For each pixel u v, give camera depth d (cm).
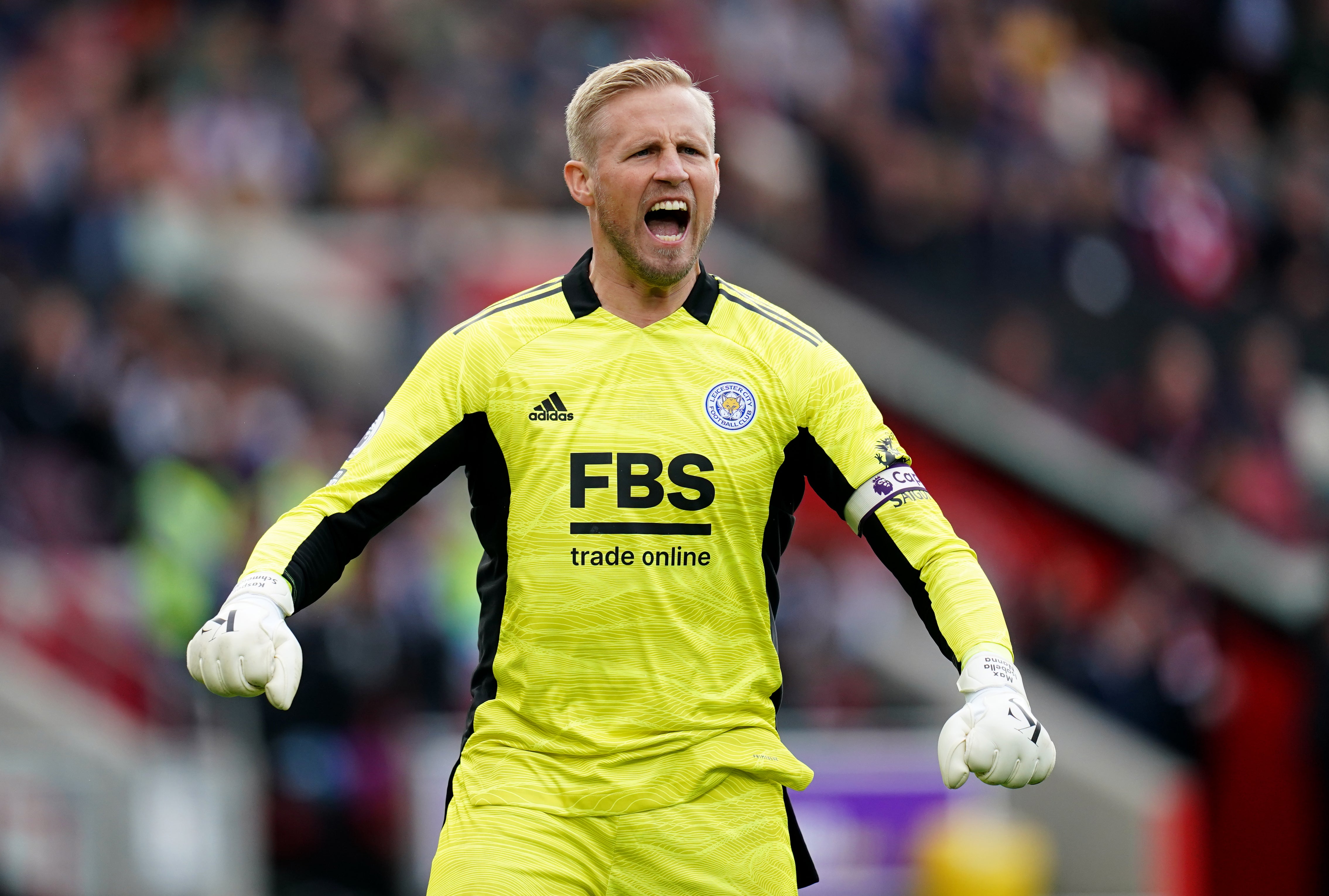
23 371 3691
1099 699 3878
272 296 4188
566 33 4859
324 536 1041
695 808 1028
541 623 1030
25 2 4647
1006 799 3203
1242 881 3950
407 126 4566
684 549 1032
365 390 4019
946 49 5053
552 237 4266
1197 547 4253
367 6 4775
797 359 1067
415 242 4275
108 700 3198
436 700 3181
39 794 3059
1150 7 5500
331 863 3045
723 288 1089
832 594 3606
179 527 3325
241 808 3044
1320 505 4500
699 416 1046
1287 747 4072
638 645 1026
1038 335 4528
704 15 4934
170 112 4472
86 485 3650
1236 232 5150
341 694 3084
